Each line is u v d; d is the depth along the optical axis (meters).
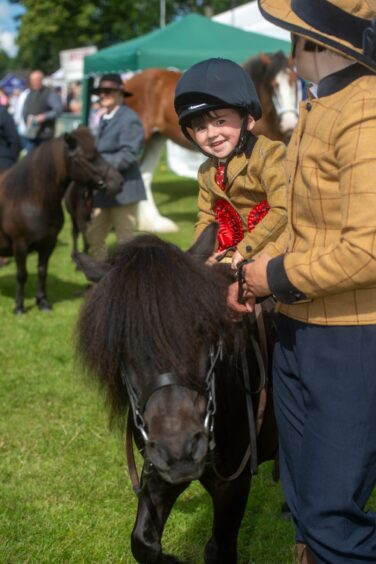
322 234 1.74
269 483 3.57
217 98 2.13
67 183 6.17
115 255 2.03
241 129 2.23
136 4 40.12
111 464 3.78
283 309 1.89
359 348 1.71
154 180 16.66
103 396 2.05
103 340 1.80
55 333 5.96
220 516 2.29
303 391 1.82
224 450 2.17
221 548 2.34
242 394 2.18
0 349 5.56
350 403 1.72
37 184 6.06
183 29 11.52
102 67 11.52
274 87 8.84
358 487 1.74
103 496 3.47
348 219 1.60
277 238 2.19
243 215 2.36
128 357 1.80
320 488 1.74
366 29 1.68
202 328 1.80
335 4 1.69
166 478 1.71
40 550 3.00
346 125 1.62
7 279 7.84
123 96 6.79
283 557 2.96
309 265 1.67
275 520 3.23
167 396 1.76
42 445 3.97
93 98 17.58
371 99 1.62
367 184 1.58
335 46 1.68
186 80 2.17
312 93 1.89
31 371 5.11
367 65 1.68
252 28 13.68
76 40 40.66
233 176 2.29
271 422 2.36
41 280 6.57
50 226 6.21
